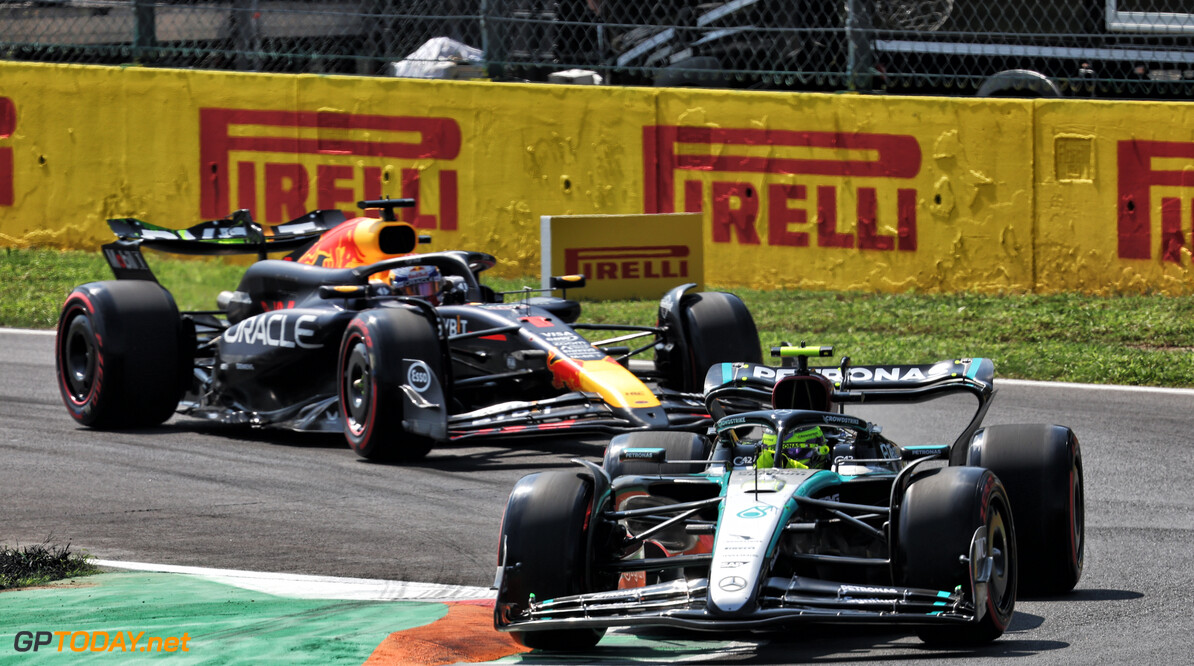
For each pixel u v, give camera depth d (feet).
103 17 207.31
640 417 104.42
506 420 109.50
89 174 201.26
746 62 199.21
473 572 82.28
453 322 121.90
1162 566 81.41
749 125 191.62
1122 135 184.34
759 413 74.08
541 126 194.08
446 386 113.50
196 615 69.97
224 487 105.50
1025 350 158.61
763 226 192.24
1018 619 69.21
